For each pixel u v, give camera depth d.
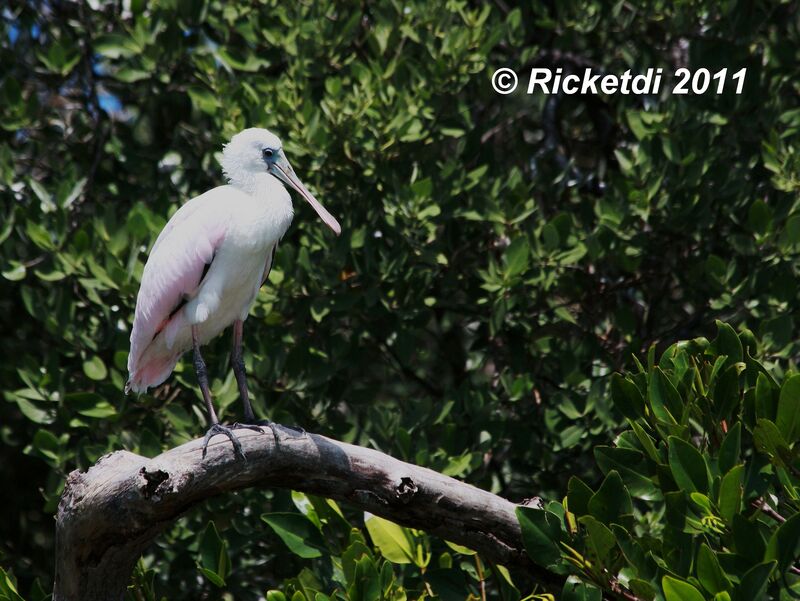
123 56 12.83
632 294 13.34
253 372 10.95
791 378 6.63
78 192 11.66
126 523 7.10
